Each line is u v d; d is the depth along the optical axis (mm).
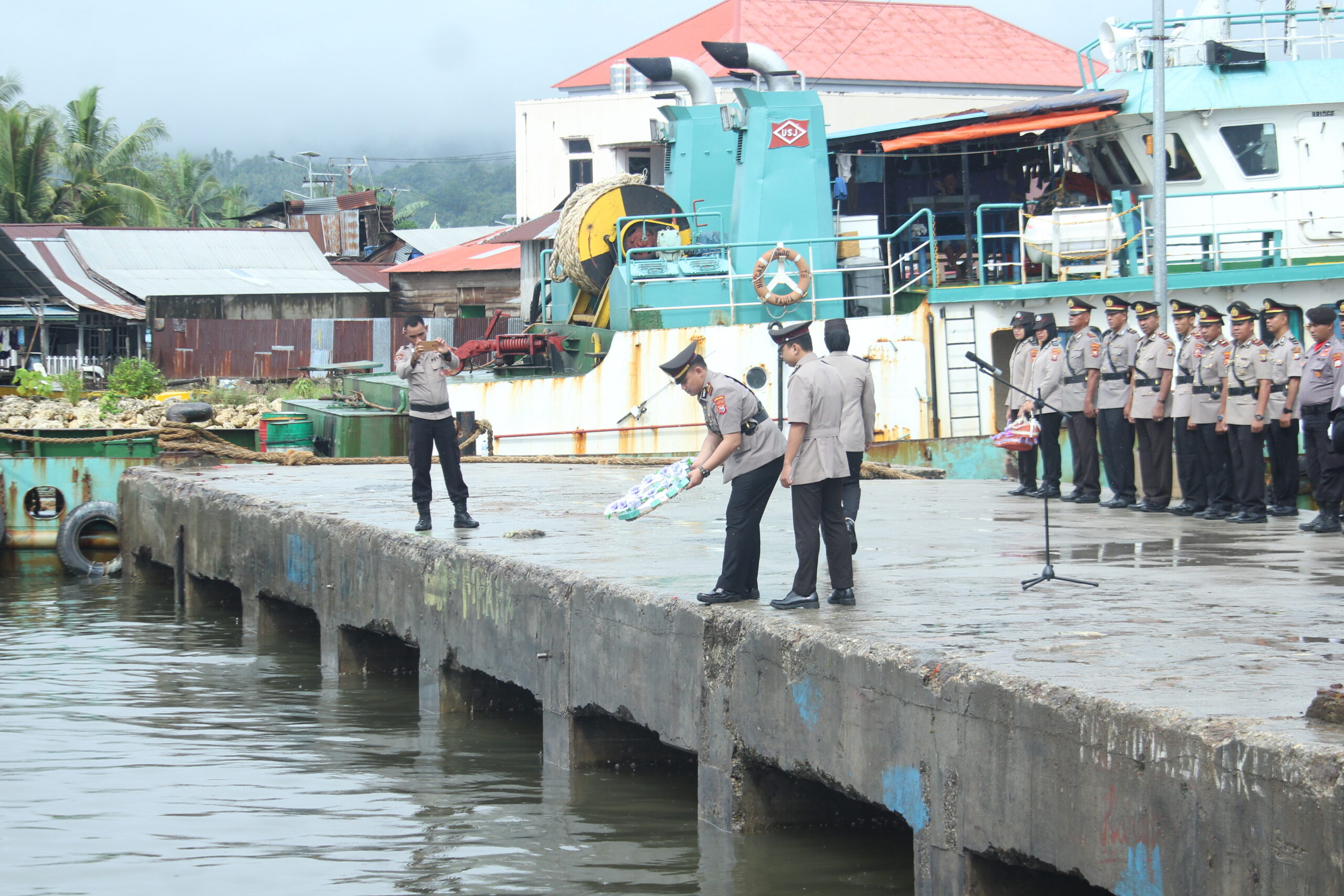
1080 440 15258
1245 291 18844
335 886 7543
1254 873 4781
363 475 19312
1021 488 16078
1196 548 11219
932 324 19953
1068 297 19219
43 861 7953
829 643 7102
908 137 21047
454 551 11227
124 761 10281
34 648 14969
